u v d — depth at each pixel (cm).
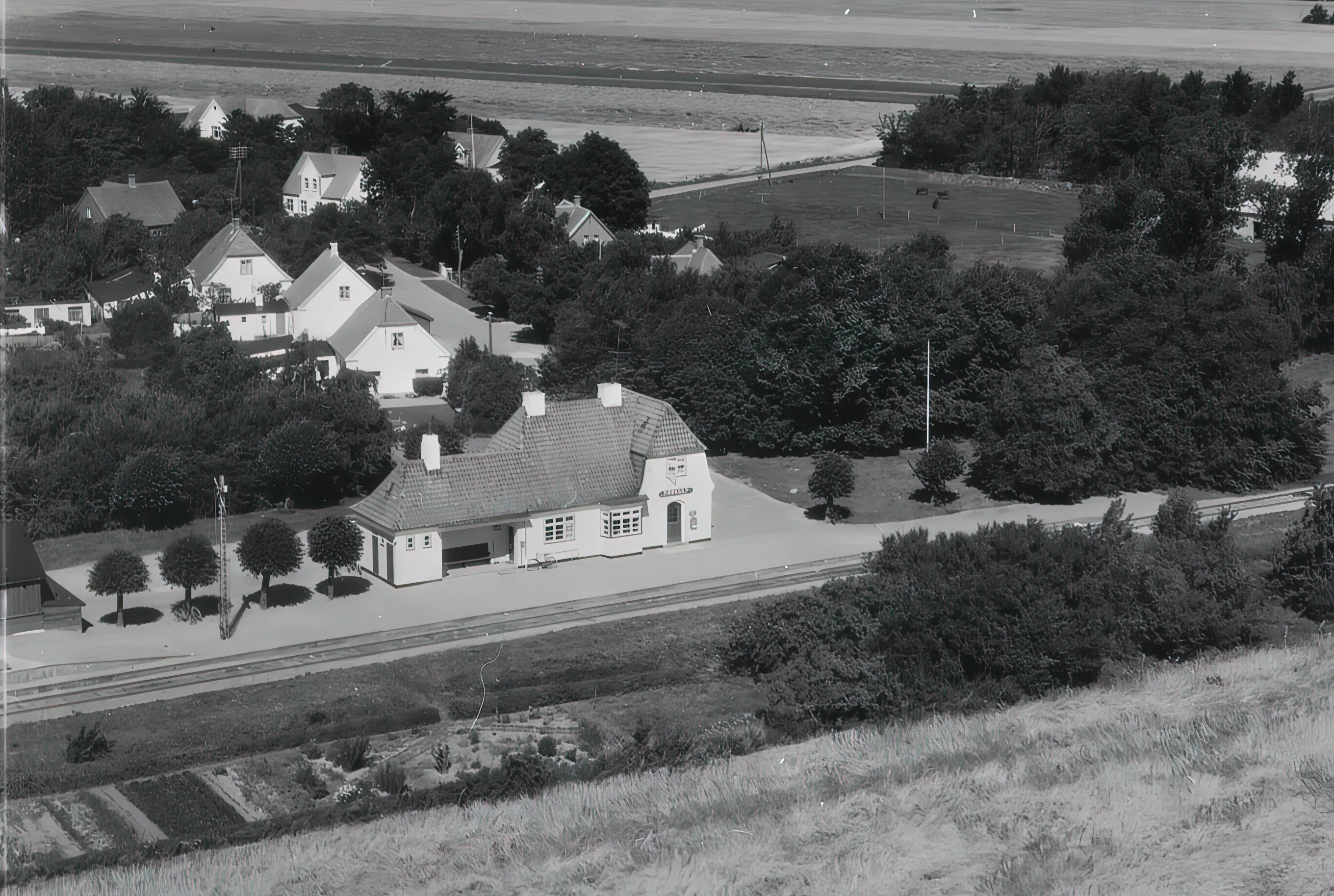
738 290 12225
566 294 13150
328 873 3472
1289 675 4512
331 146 19350
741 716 5853
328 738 5762
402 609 7319
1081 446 9438
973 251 16262
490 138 19338
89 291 12650
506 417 10206
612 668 6519
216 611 7206
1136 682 4859
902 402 10250
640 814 3603
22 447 8444
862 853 3145
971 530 8862
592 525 8238
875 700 5506
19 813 4931
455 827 3794
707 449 10456
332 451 8888
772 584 7800
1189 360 9969
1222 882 2908
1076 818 3241
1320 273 13075
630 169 17975
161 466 8331
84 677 6344
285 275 12850
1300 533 7281
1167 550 6662
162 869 3803
